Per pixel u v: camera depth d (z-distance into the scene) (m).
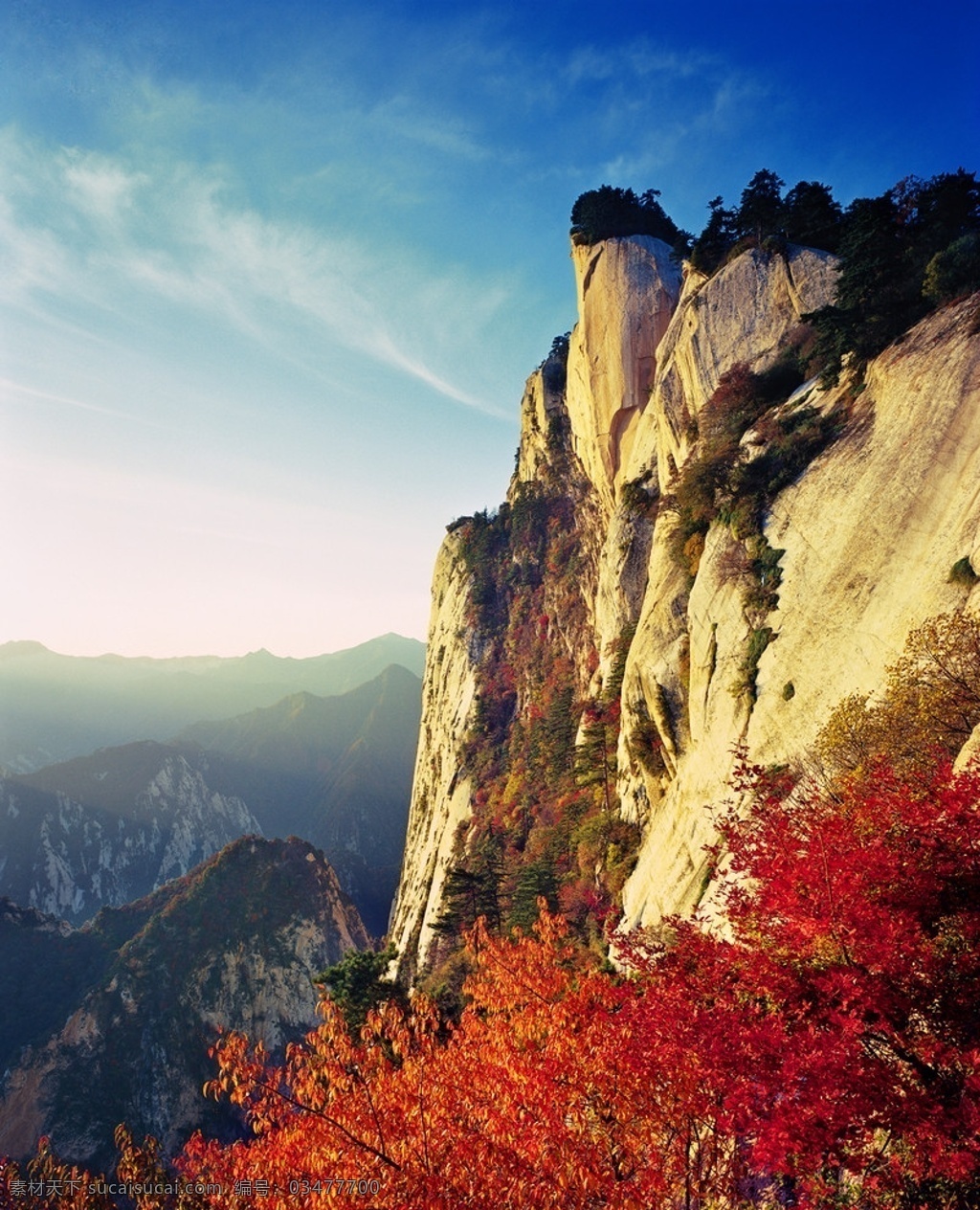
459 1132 13.52
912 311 43.31
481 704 120.00
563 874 65.38
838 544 37.84
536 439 133.50
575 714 96.12
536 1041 16.70
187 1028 132.50
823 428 45.00
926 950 11.45
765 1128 10.15
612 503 94.38
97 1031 127.62
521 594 126.31
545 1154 12.89
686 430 63.94
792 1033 11.76
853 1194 11.45
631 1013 13.17
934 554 31.23
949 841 12.45
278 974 146.00
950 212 45.16
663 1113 12.14
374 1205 12.21
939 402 35.66
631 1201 11.97
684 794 43.25
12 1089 120.56
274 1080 14.83
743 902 13.82
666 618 52.81
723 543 47.44
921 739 21.05
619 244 93.12
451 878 71.69
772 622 39.72
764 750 35.91
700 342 63.97
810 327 57.19
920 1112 10.09
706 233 72.75
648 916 41.19
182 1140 116.12
